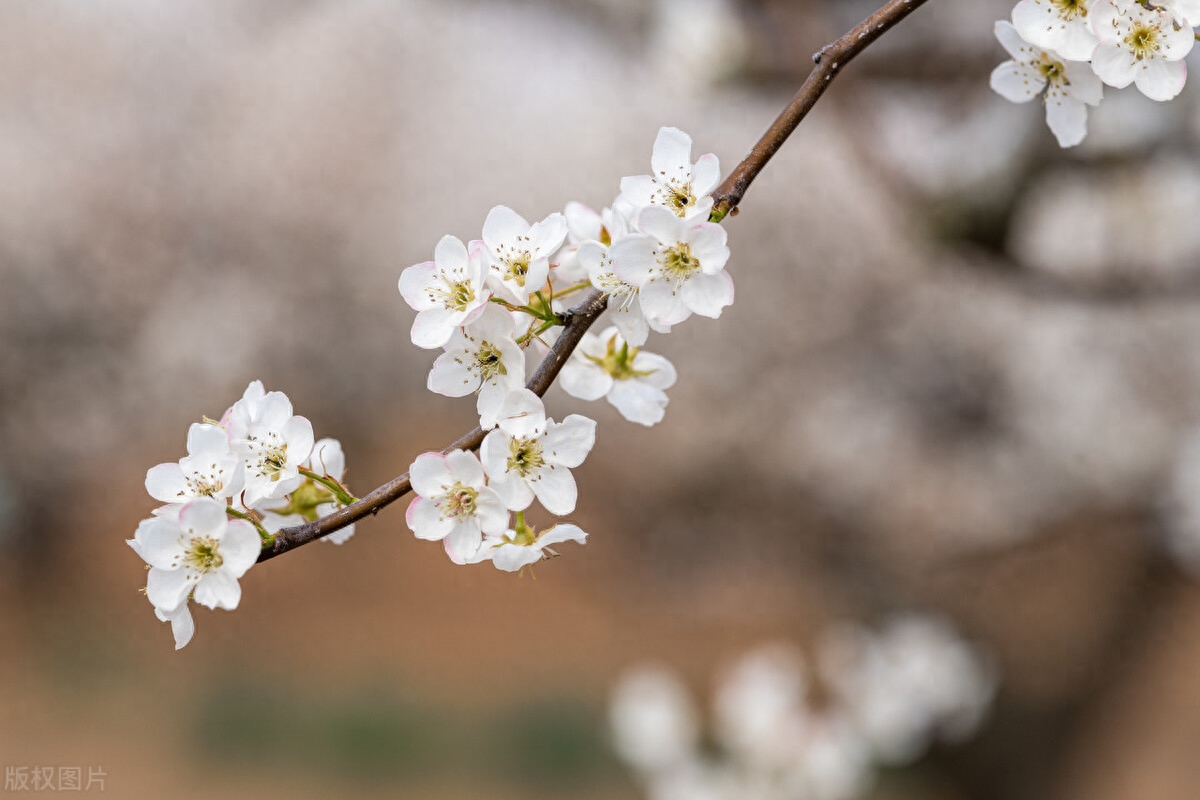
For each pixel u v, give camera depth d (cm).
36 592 1044
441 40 1351
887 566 988
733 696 436
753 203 1132
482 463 123
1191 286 371
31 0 1395
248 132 1371
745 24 383
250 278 1330
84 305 1290
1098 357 915
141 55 1407
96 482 1197
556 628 1002
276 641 956
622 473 1143
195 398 1280
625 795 792
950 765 523
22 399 1226
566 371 150
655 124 1229
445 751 834
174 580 120
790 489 1085
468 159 1301
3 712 863
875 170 362
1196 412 808
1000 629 666
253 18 1443
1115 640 523
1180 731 757
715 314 121
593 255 125
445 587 1035
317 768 812
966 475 985
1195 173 347
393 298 1289
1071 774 525
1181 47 131
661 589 1070
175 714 864
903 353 1066
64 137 1353
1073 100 153
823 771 425
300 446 130
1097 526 640
